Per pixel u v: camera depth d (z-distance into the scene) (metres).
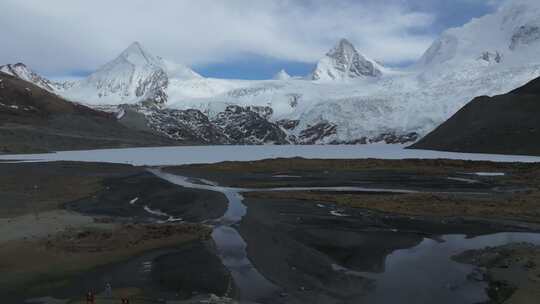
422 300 30.66
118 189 85.81
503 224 53.53
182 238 46.41
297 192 80.75
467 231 50.06
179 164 149.25
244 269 37.00
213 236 47.56
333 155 197.88
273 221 54.69
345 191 82.62
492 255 39.78
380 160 145.75
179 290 32.72
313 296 31.42
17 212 62.50
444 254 41.12
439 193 79.38
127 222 56.19
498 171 118.56
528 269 35.75
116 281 34.72
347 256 40.47
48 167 132.38
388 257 40.19
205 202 68.94
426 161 138.62
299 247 43.16
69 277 35.69
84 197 76.38
